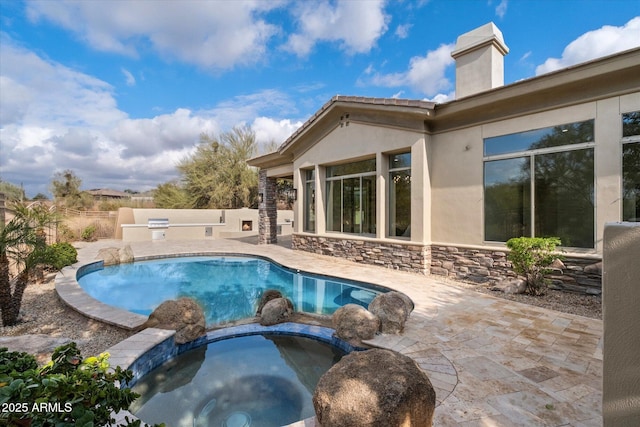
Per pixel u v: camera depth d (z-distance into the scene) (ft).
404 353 15.17
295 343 19.27
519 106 26.50
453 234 31.09
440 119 31.83
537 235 25.95
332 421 8.20
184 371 16.08
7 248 20.90
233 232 73.67
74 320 20.90
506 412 10.66
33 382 6.59
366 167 39.81
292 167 52.03
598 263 22.71
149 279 38.65
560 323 18.89
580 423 10.10
